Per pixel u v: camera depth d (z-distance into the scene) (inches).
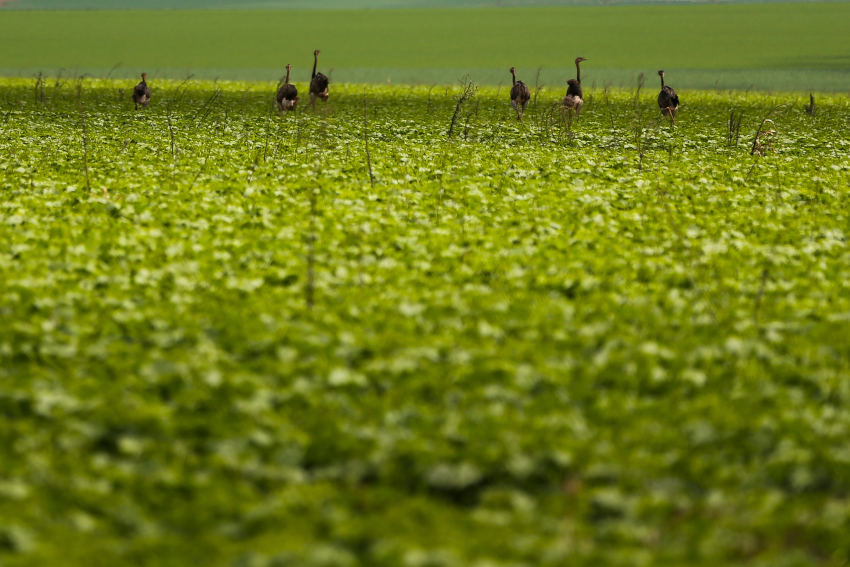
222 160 1648.6
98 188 1353.3
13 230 1086.4
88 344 743.7
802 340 784.3
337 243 1046.4
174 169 1535.4
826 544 517.7
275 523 517.7
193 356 717.9
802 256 1053.2
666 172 1599.4
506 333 791.7
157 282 897.5
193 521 519.8
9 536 490.3
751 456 603.8
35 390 657.0
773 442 614.2
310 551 479.5
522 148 1877.5
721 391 691.4
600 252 1051.3
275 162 1632.6
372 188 1384.1
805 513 537.6
